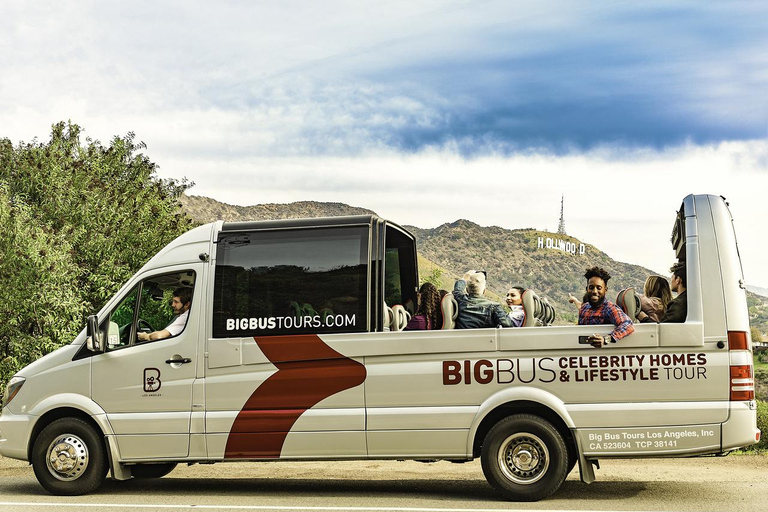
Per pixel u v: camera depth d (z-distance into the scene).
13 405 9.65
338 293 8.97
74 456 9.41
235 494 9.50
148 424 9.21
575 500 8.73
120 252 21.42
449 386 8.67
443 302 8.96
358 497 9.15
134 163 27.08
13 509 8.52
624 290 8.77
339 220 9.14
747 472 11.45
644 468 11.99
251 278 9.18
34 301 17.73
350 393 8.82
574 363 8.52
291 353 8.96
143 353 9.33
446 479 10.74
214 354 9.12
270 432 8.94
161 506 8.57
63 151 24.77
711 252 8.50
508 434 8.59
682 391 8.36
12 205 19.36
